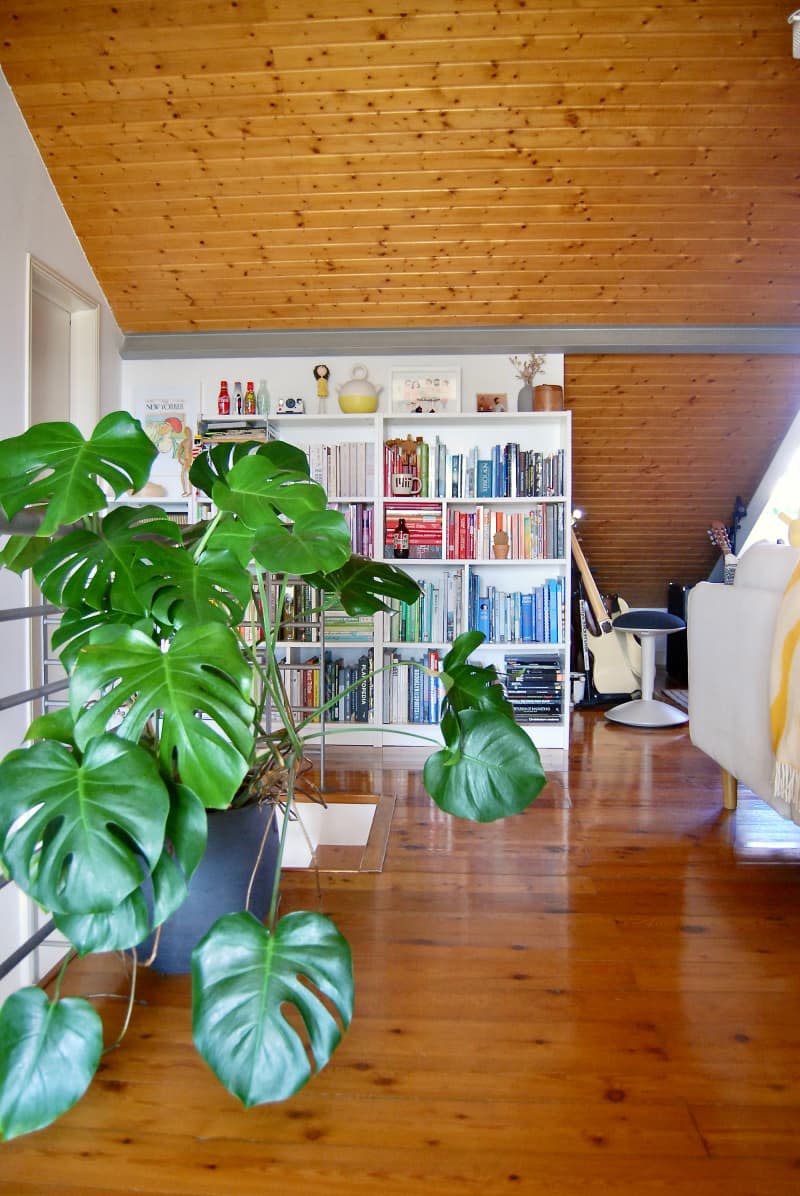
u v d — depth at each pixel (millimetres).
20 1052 945
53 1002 980
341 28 2504
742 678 2213
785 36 2486
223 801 1029
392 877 1978
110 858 933
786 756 1787
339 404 3602
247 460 1262
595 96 2676
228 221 3162
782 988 1438
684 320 3561
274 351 3672
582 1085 1159
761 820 2455
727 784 2559
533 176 2951
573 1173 989
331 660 3674
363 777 3008
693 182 2953
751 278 3346
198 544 1312
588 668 4480
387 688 3586
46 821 951
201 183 3016
